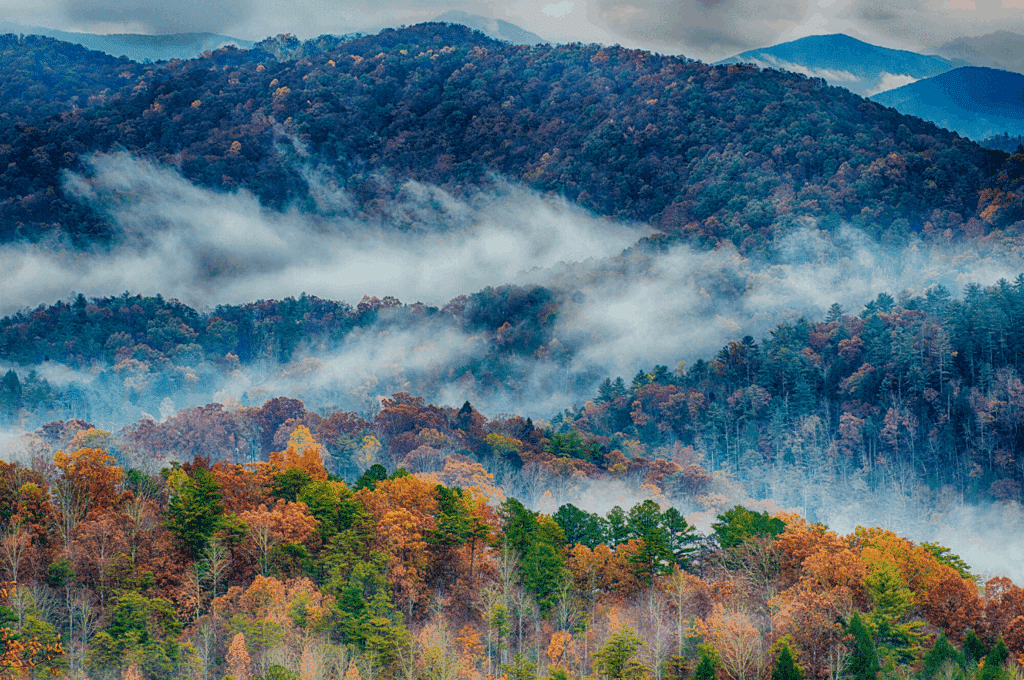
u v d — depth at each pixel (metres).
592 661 147.75
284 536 170.00
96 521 163.38
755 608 152.38
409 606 162.25
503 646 153.62
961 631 148.75
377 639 142.25
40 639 135.38
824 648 136.62
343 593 153.00
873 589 149.75
